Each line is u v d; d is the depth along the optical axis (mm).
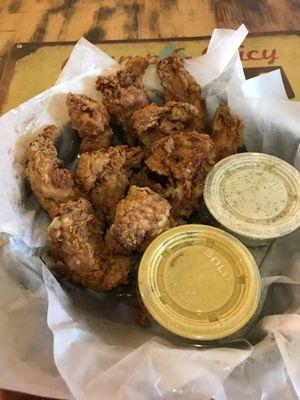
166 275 198
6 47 340
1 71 324
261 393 165
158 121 242
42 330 187
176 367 166
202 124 258
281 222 219
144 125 238
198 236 208
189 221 238
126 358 172
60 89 256
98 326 200
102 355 177
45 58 330
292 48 324
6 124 235
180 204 230
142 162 243
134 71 260
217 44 263
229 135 246
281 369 167
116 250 213
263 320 195
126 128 260
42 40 344
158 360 169
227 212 223
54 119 253
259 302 198
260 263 223
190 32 343
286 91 297
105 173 227
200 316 188
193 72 264
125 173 234
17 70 323
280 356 170
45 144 233
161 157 228
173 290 194
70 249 205
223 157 248
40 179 223
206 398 162
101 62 272
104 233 223
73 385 166
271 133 255
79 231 205
